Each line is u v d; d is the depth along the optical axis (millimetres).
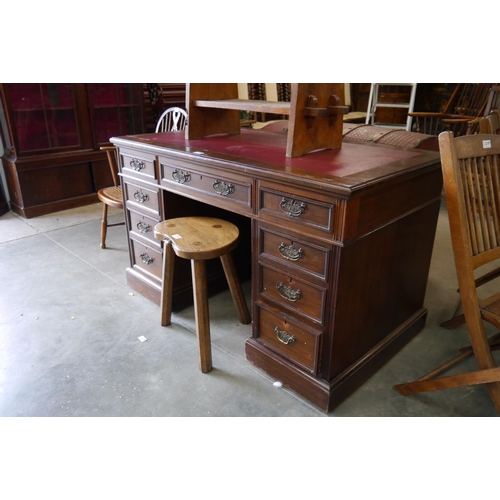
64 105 3514
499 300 1450
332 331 1395
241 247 2402
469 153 1335
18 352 1844
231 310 2182
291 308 1505
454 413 1521
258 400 1582
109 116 3859
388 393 1617
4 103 3133
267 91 4688
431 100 5141
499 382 1360
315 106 1532
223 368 1751
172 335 1971
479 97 3969
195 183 1706
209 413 1522
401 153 1654
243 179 1480
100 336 1958
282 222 1392
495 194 1469
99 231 3221
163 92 4371
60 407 1549
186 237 1686
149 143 1900
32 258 2748
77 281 2459
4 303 2221
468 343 1910
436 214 1757
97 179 3848
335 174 1293
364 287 1473
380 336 1722
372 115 5348
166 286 1930
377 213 1351
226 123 2150
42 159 3422
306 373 1539
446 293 2338
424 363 1784
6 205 3580
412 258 1721
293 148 1548
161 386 1651
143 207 2086
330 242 1267
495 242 1478
